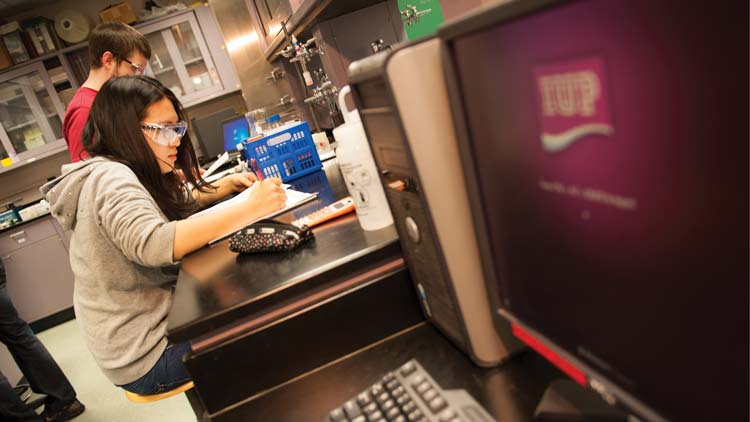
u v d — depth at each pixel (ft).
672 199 1.04
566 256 1.47
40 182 16.96
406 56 1.76
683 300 1.11
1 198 16.65
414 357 2.40
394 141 2.05
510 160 1.55
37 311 13.98
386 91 1.98
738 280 0.96
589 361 1.55
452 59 1.63
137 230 3.75
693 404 1.19
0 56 15.01
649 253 1.16
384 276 2.62
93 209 3.99
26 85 15.48
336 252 2.78
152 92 4.59
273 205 4.33
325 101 8.63
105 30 7.15
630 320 1.30
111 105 4.48
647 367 1.30
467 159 1.76
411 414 1.82
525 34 1.29
